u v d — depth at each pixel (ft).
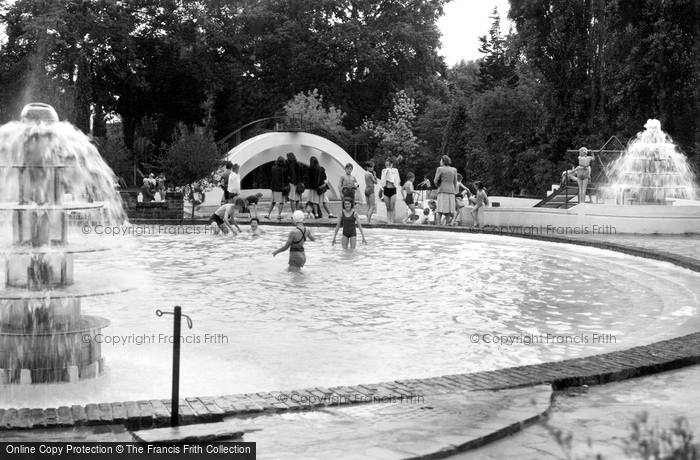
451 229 82.69
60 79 159.63
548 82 169.48
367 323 36.19
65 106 154.81
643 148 94.79
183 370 27.35
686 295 44.24
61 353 25.49
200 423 20.42
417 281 49.16
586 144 160.56
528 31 167.22
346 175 84.28
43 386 24.89
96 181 29.43
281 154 156.46
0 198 26.76
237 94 204.03
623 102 146.00
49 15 154.92
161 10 185.78
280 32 203.82
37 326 25.57
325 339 32.76
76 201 28.66
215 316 37.52
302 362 28.78
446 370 27.89
